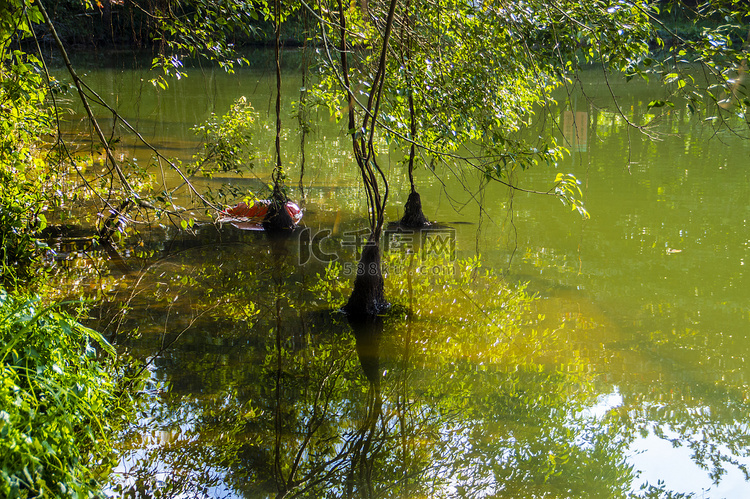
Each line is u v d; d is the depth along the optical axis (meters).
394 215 10.02
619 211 10.11
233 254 8.27
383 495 3.95
